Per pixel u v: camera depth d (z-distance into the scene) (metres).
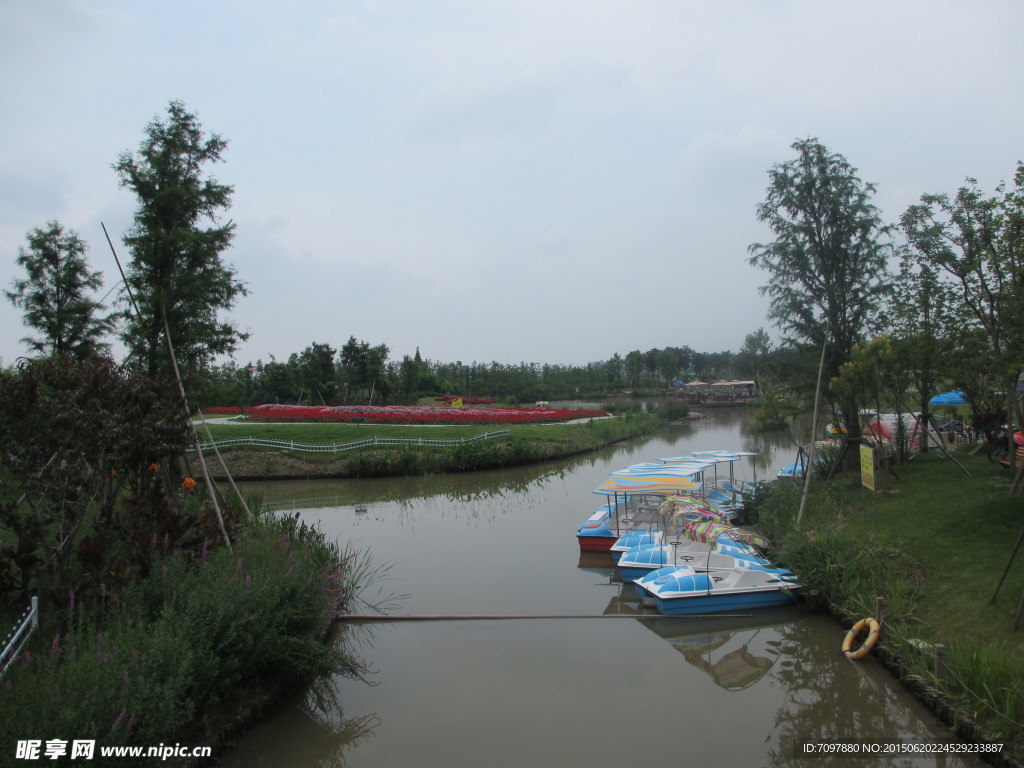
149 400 9.33
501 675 9.27
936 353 16.56
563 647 10.30
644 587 11.60
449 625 11.27
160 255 15.66
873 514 13.52
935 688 7.58
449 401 64.50
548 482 27.98
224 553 8.98
